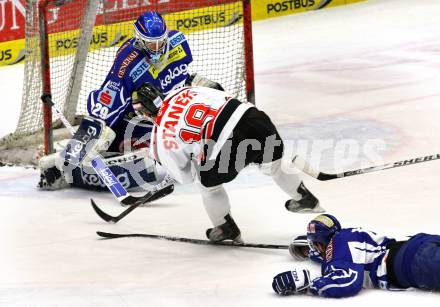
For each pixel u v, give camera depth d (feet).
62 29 84.12
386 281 37.47
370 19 128.36
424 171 60.54
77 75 78.13
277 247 45.75
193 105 45.78
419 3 135.44
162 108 46.52
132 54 61.87
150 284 42.22
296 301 37.55
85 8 75.36
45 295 41.11
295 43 119.44
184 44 64.54
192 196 60.90
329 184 59.57
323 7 140.46
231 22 101.24
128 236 51.57
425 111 78.13
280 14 139.95
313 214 53.26
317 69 101.60
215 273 43.32
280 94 91.25
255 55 115.34
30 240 51.98
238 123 45.21
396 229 47.85
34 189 65.67
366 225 49.19
